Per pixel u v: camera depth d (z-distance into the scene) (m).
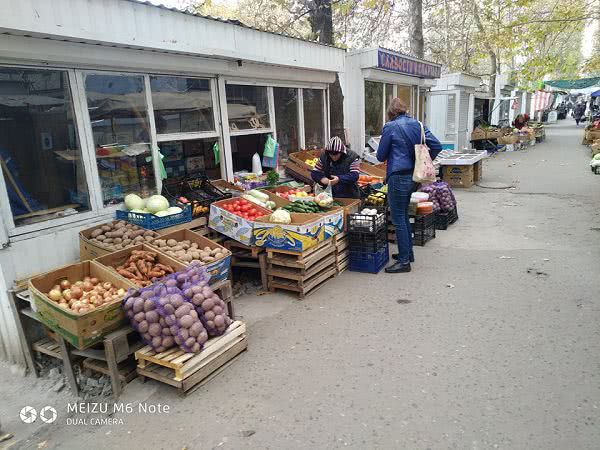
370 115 10.46
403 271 5.56
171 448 2.75
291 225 4.73
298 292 5.00
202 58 5.50
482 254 6.12
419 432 2.73
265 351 3.81
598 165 12.37
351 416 2.92
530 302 4.50
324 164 6.15
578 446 2.54
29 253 3.85
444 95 16.59
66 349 3.38
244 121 6.61
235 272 5.86
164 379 3.26
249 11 14.90
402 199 5.33
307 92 8.06
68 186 4.27
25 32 3.46
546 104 40.34
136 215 4.54
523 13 17.55
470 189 11.27
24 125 3.87
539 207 8.84
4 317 3.79
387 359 3.58
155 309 3.28
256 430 2.85
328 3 9.33
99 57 4.27
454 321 4.18
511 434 2.67
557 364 3.38
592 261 5.58
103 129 4.56
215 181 5.88
